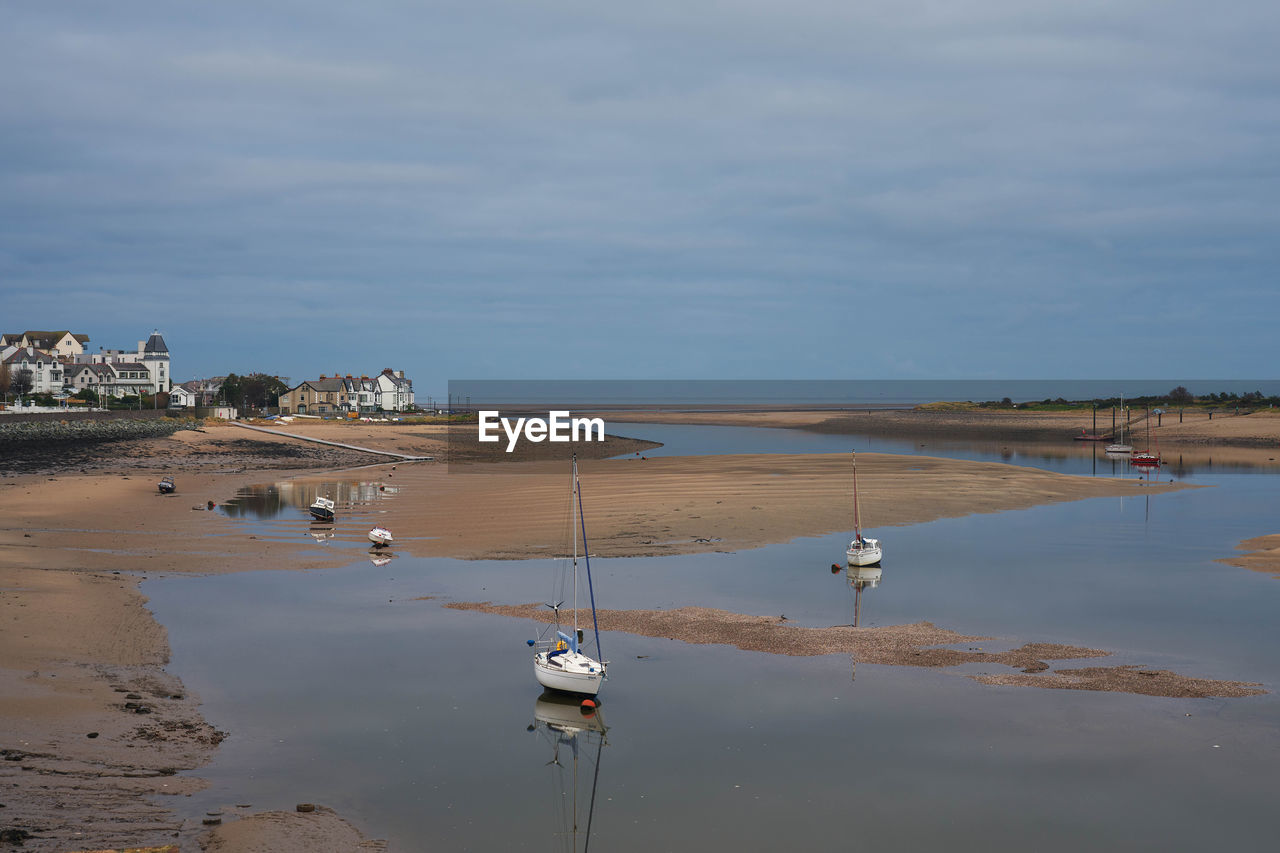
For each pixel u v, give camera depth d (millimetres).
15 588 39844
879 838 20844
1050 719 27875
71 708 26406
